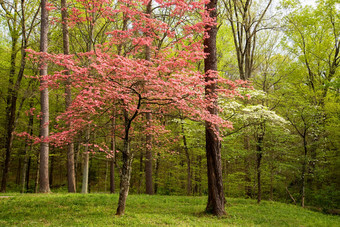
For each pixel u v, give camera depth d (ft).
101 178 88.38
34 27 50.26
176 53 27.50
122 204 24.14
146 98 22.68
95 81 21.36
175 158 62.44
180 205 33.14
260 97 37.60
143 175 71.82
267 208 35.14
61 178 97.45
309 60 55.98
